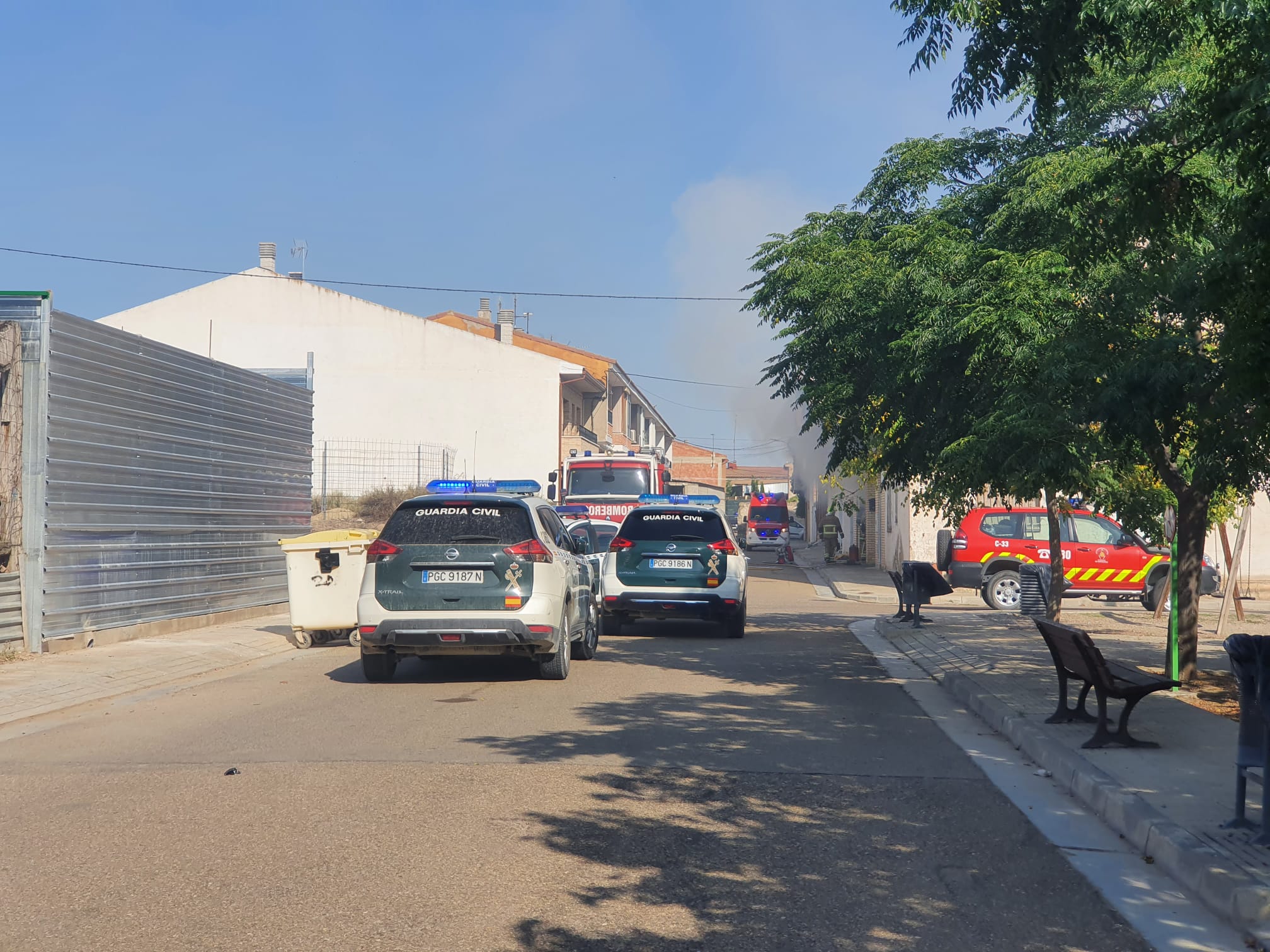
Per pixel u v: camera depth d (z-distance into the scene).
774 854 5.73
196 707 10.41
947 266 13.00
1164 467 10.98
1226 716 9.35
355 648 15.48
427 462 43.78
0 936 4.52
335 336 44.78
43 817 6.41
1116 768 7.22
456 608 11.42
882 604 25.25
